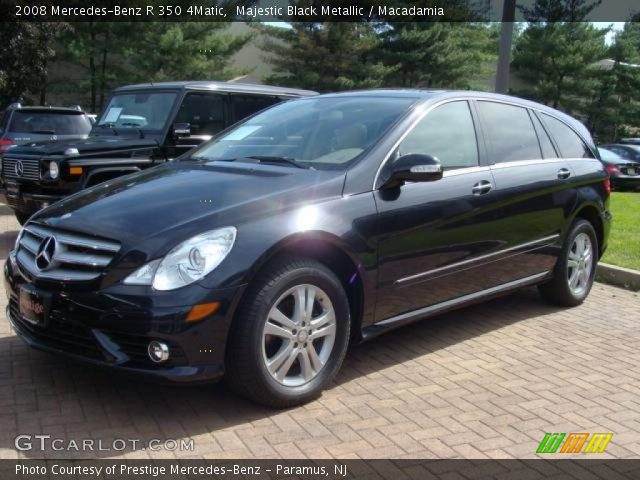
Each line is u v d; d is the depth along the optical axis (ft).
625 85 134.92
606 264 23.34
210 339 10.87
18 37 75.97
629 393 13.53
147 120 26.66
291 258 11.90
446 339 16.51
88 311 11.06
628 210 40.65
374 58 111.55
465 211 14.98
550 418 12.26
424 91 16.33
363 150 13.89
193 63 97.66
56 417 11.56
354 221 12.77
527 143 17.78
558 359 15.35
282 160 14.30
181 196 12.30
